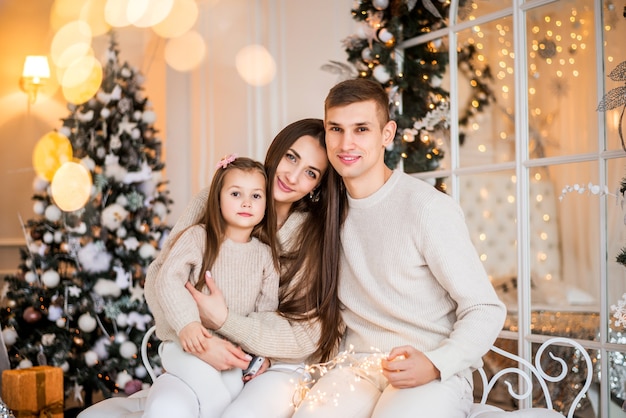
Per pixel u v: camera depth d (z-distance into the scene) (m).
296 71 5.19
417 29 3.94
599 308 3.12
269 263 2.49
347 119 2.30
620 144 3.06
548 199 3.33
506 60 3.54
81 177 4.43
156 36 6.14
